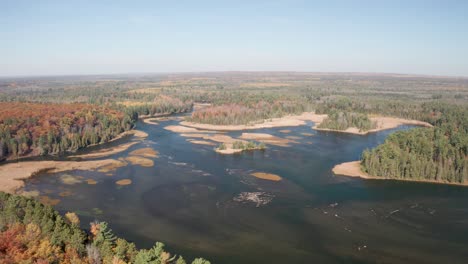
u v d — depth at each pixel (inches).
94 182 5108.3
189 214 3971.5
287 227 3681.1
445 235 3543.3
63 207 4153.5
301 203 4340.6
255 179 5270.7
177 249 3198.8
